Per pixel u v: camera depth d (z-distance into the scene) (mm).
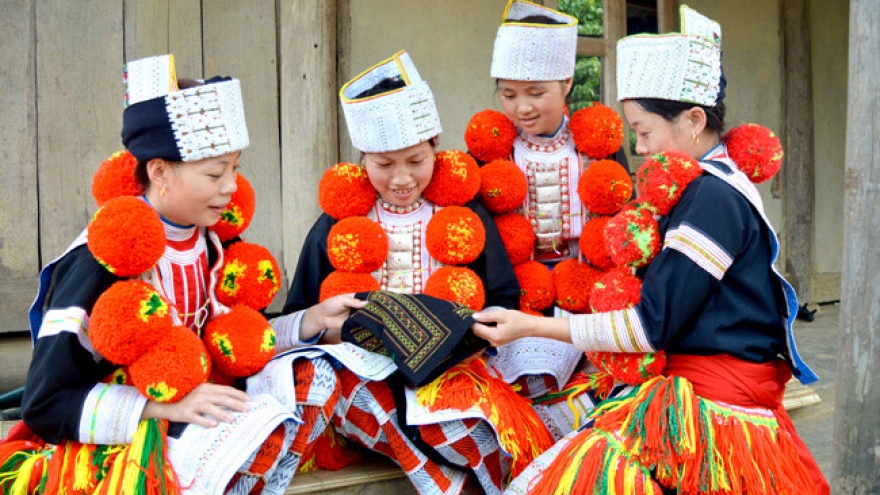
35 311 2105
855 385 1987
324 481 2441
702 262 2023
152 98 1988
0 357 3445
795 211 5719
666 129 2182
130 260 1906
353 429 2441
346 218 2535
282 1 3674
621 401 2168
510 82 2619
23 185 3459
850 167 1981
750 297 2102
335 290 2471
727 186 2088
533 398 2668
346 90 2439
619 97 2252
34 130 3461
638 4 4891
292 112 3691
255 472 2086
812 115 5777
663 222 2152
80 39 3510
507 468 2467
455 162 2539
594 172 2621
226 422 2010
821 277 5895
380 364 2318
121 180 2104
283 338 2475
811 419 3766
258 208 3838
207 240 2266
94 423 1945
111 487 1919
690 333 2104
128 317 1900
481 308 2498
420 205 2584
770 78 5590
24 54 3428
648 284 2094
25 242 3471
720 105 2207
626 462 2027
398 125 2336
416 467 2379
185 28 3664
